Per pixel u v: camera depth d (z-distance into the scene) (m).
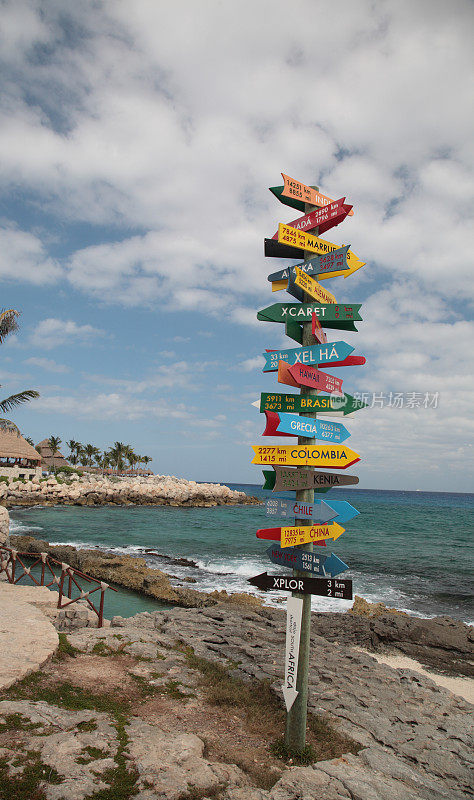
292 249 7.28
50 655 7.93
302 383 6.43
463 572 28.94
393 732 7.62
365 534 48.59
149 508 65.69
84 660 8.41
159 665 8.81
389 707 8.62
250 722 7.04
